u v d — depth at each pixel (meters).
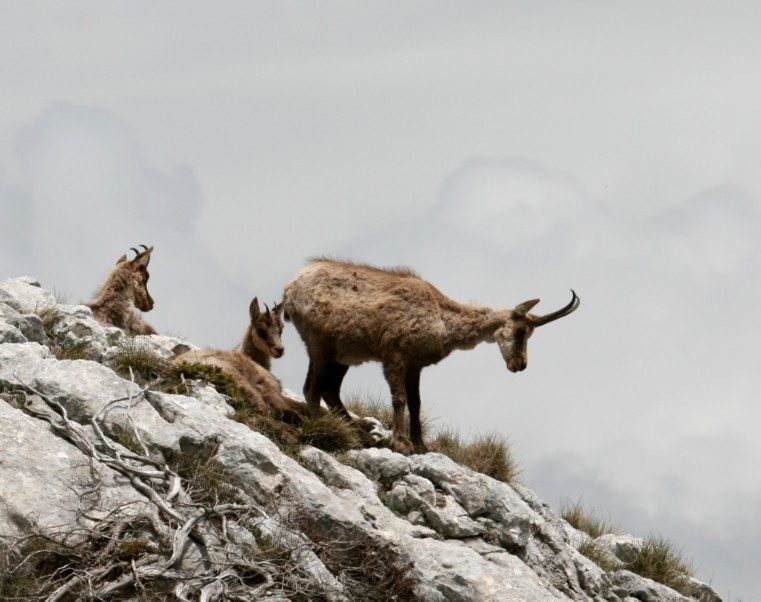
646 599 56.00
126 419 43.97
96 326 53.88
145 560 37.53
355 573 43.81
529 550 50.91
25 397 44.09
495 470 57.16
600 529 63.72
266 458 44.81
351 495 47.44
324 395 55.53
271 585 38.88
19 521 38.00
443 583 44.62
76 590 36.53
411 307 54.19
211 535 39.78
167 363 51.50
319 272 54.78
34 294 58.19
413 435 55.22
